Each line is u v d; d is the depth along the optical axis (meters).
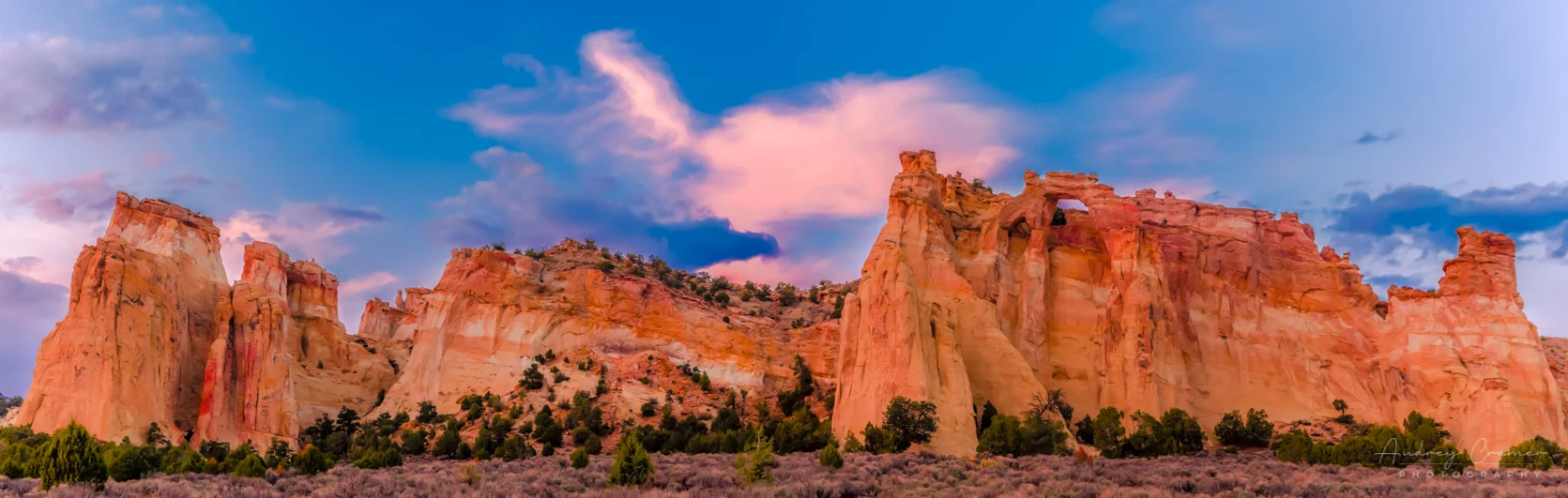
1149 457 75.19
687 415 105.06
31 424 89.81
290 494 48.59
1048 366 100.06
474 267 123.88
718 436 84.00
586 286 125.81
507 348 117.00
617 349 120.00
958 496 47.75
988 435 75.06
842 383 90.00
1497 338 96.31
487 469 63.94
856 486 50.00
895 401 79.19
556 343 119.19
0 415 136.75
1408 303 102.50
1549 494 48.62
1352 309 104.44
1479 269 101.00
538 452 88.00
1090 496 46.50
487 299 121.25
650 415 103.44
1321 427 91.75
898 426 77.81
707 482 51.66
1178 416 83.25
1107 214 106.94
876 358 86.12
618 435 96.06
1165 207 110.62
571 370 113.44
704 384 113.38
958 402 84.06
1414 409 95.75
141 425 92.62
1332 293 105.62
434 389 113.44
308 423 111.69
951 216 110.12
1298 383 99.81
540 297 123.50
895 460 64.56
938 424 81.31
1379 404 97.94
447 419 105.25
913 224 100.56
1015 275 105.25
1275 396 99.06
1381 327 103.25
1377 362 100.44
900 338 85.38
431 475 59.38
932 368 85.50
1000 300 101.88
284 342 108.19
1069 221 111.44
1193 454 79.38
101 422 89.25
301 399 114.19
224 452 90.06
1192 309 102.56
